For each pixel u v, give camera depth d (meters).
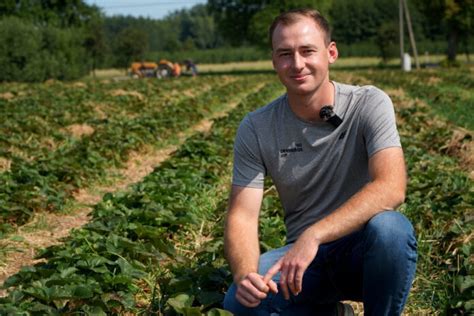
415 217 6.87
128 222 6.62
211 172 9.52
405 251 3.55
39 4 66.00
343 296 4.09
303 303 4.04
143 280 5.48
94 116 18.05
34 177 8.98
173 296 4.58
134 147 12.38
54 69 48.72
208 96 23.70
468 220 6.31
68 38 51.31
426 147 11.78
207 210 7.77
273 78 42.88
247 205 3.98
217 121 15.54
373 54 93.19
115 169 11.18
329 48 3.88
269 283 3.57
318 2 68.50
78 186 9.45
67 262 5.37
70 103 21.55
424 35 100.44
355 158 3.86
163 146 13.61
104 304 4.58
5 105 20.17
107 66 79.50
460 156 10.95
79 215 8.30
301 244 3.52
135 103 21.27
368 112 3.79
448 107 18.52
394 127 3.77
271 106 4.00
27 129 13.99
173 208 7.21
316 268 3.96
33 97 24.31
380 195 3.57
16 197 7.98
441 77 35.41
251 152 3.99
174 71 56.88
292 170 3.92
